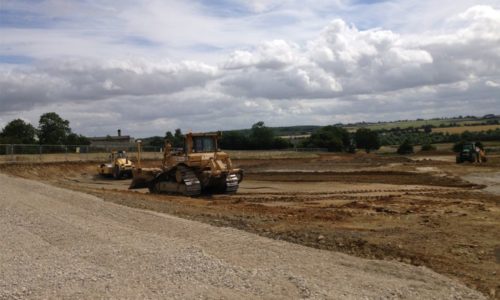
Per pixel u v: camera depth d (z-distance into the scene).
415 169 42.44
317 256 9.22
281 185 29.95
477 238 11.68
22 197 18.00
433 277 7.99
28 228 11.98
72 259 8.88
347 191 25.77
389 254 9.92
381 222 13.91
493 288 7.70
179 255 8.82
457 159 49.44
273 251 9.51
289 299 6.55
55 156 49.38
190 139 23.84
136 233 11.15
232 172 24.17
